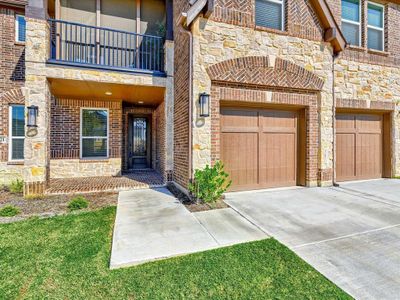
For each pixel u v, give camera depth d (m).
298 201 5.91
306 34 7.27
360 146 8.74
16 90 8.69
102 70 7.15
